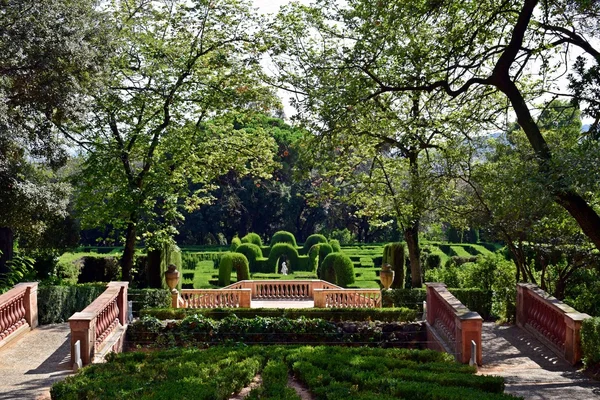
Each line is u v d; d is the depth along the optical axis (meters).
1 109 16.83
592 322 11.91
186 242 61.59
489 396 8.24
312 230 63.38
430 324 15.54
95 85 19.88
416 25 15.38
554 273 20.30
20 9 17.23
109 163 23.58
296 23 19.95
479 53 15.77
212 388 8.57
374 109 17.95
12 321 14.86
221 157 26.25
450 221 22.02
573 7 13.66
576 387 10.01
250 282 28.67
